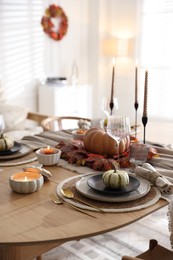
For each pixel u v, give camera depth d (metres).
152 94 4.72
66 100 4.29
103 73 5.05
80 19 4.80
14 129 3.29
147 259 1.23
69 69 4.80
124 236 2.22
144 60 4.72
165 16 4.44
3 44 3.94
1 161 1.53
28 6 4.12
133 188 1.15
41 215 1.03
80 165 1.47
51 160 1.46
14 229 0.94
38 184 1.19
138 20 4.66
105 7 4.84
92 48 4.97
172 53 4.46
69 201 1.11
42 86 4.29
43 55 4.42
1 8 3.85
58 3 4.47
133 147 1.44
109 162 1.42
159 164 1.48
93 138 1.51
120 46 4.62
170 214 1.19
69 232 0.93
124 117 1.35
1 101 3.44
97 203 1.09
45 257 1.98
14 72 4.11
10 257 1.35
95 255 2.01
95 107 5.09
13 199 1.14
